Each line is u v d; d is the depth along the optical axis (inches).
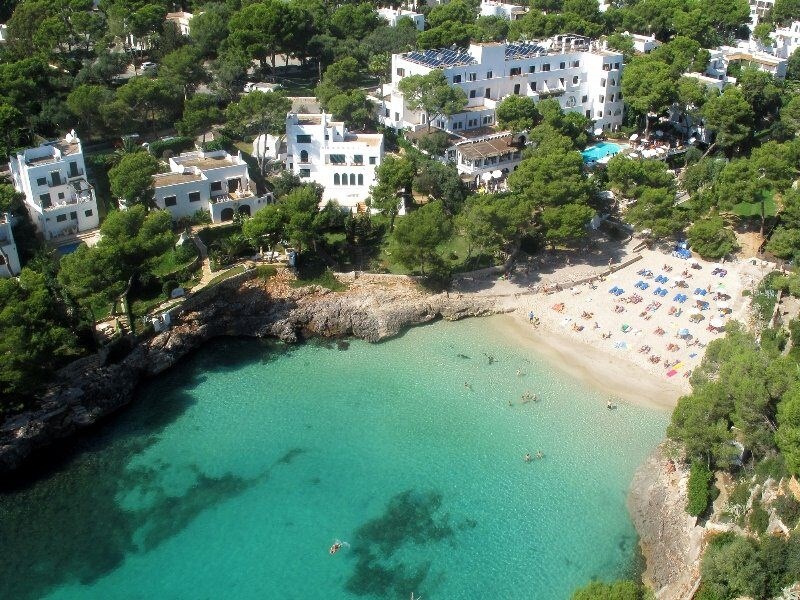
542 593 3147.1
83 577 3218.5
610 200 6067.9
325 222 5270.7
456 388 4355.3
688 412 3462.1
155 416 4133.9
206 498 3614.7
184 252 4867.1
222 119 6333.7
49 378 3860.7
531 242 5477.4
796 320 4473.4
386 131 6569.9
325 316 4810.5
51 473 3745.1
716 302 4928.6
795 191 5319.9
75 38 7111.2
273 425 4082.2
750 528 3144.7
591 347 4645.7
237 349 4682.6
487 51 6840.6
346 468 3796.8
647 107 6820.9
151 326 4426.7
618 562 3280.0
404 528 3454.7
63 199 5017.2
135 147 5546.3
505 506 3565.5
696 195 5821.9
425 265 5036.9
